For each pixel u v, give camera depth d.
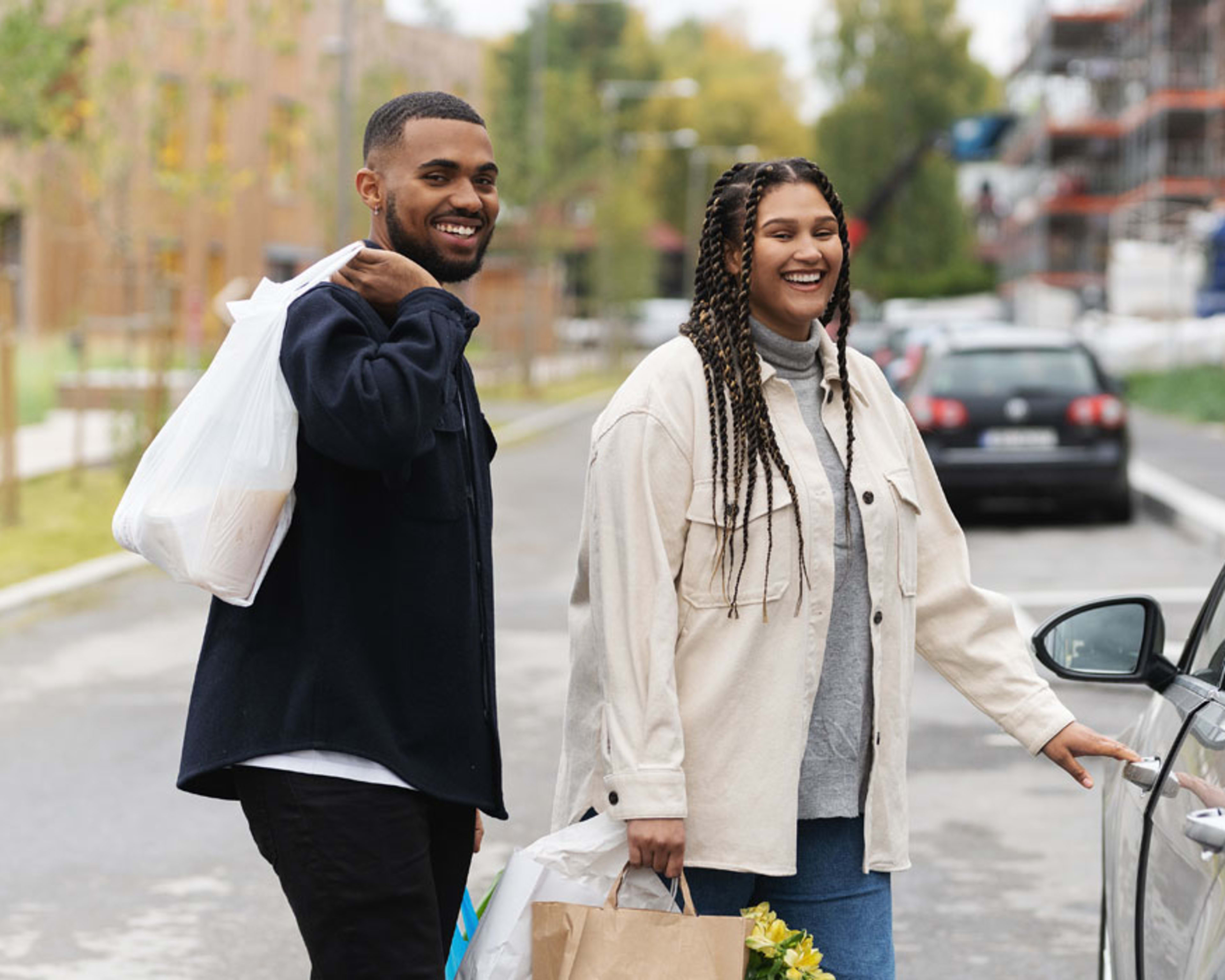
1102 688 16.67
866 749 5.98
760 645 5.83
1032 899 10.65
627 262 99.56
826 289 5.98
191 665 18.14
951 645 6.29
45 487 32.84
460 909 5.86
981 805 12.76
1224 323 80.88
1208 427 54.88
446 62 80.31
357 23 65.38
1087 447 29.52
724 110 168.50
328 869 5.42
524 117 77.56
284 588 5.53
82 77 37.62
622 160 101.44
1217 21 110.12
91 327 40.19
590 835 5.83
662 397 5.89
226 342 5.49
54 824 12.36
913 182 141.00
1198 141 115.50
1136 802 6.28
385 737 5.45
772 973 5.62
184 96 41.25
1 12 34.19
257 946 9.95
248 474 5.42
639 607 5.77
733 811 5.79
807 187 5.96
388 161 5.87
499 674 17.28
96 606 21.83
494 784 5.78
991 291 141.88
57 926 10.27
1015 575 23.91
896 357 52.31
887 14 143.62
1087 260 130.62
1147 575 23.77
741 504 5.83
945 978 9.35
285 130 63.72
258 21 42.16
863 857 6.03
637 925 5.52
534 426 55.25
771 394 5.95
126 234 38.69
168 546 5.43
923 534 6.31
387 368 5.26
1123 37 124.62
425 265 5.91
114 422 33.59
